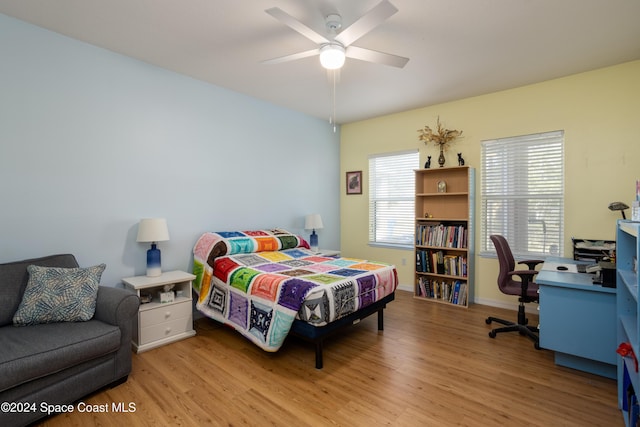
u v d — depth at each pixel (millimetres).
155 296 3201
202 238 3580
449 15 2326
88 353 1992
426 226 4410
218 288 3203
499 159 3994
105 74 2916
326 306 2467
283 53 2986
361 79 3555
